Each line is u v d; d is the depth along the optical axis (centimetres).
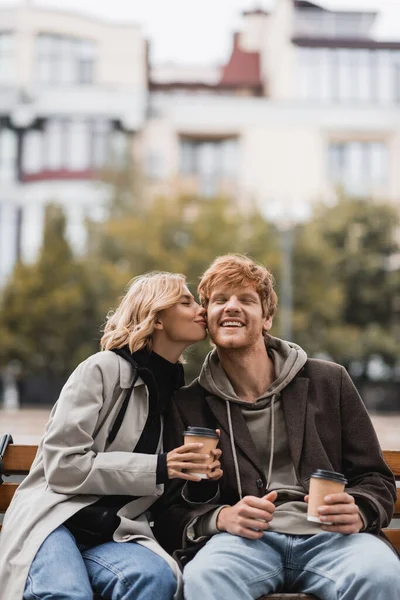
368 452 324
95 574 295
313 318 3438
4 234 4688
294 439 324
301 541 304
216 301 334
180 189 3825
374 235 3700
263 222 3409
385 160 4872
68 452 308
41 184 4678
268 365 339
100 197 3969
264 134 4831
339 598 286
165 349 338
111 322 347
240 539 300
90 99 4744
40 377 3753
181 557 306
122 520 308
